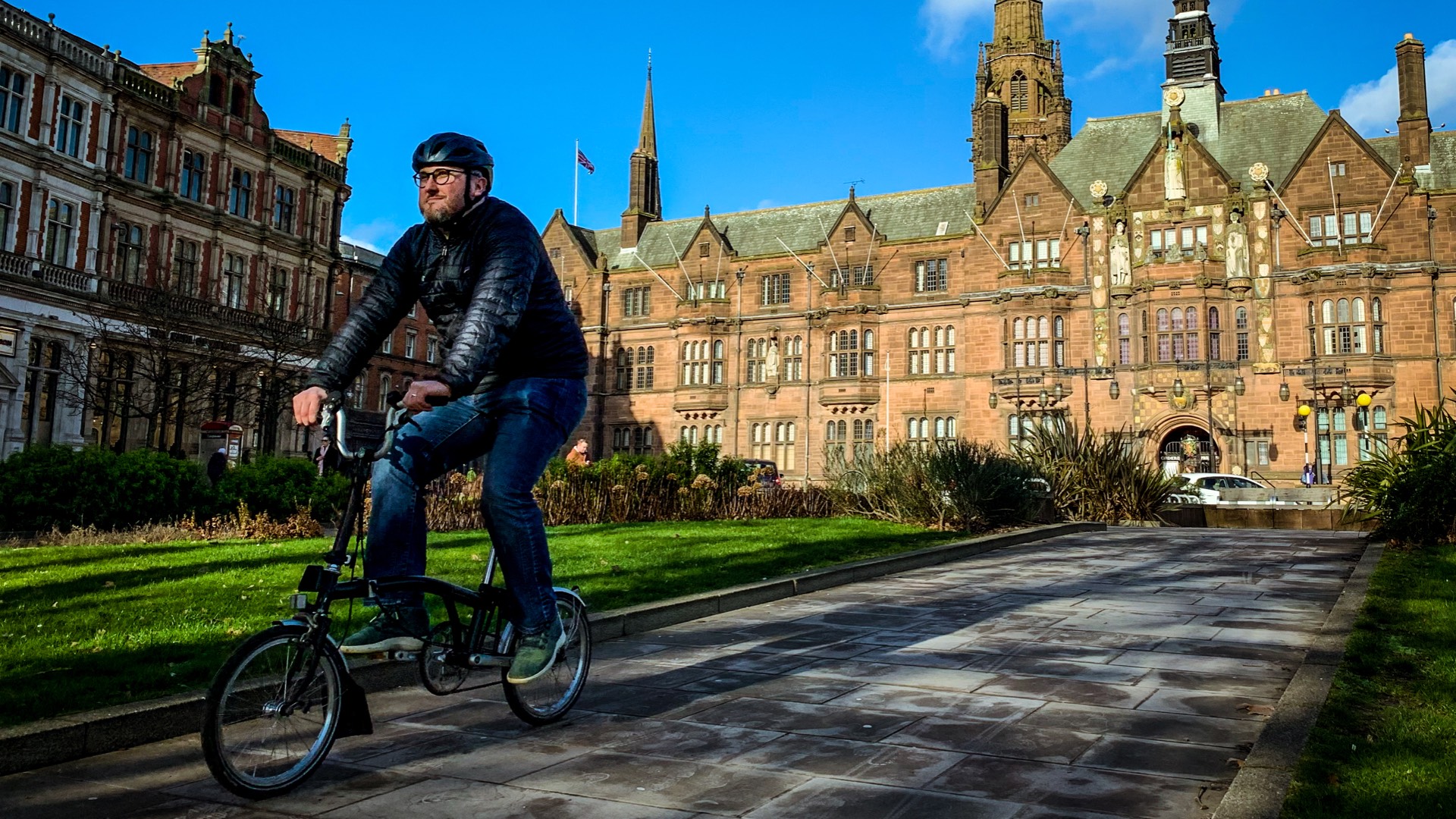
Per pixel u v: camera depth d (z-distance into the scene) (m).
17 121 33.97
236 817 4.08
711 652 7.75
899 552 14.48
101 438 35.78
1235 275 44.22
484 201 4.89
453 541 15.45
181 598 9.41
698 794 4.32
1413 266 41.38
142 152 39.09
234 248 42.88
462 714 5.84
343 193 50.03
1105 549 16.39
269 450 42.03
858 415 52.19
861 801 4.20
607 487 22.31
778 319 55.25
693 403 56.41
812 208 58.38
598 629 8.23
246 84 44.00
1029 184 48.97
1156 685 6.40
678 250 60.56
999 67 72.56
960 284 50.56
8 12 33.38
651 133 65.12
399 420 4.45
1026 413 47.31
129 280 38.09
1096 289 46.66
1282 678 6.59
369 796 4.33
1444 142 43.78
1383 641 7.20
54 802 4.26
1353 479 15.70
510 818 4.05
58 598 9.52
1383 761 4.34
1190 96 49.41
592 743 5.17
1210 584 11.53
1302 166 43.97
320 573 4.29
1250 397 43.53
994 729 5.36
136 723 5.21
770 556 13.51
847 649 7.80
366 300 4.93
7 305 32.91
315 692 4.40
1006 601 10.44
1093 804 4.14
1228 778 4.48
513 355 5.02
